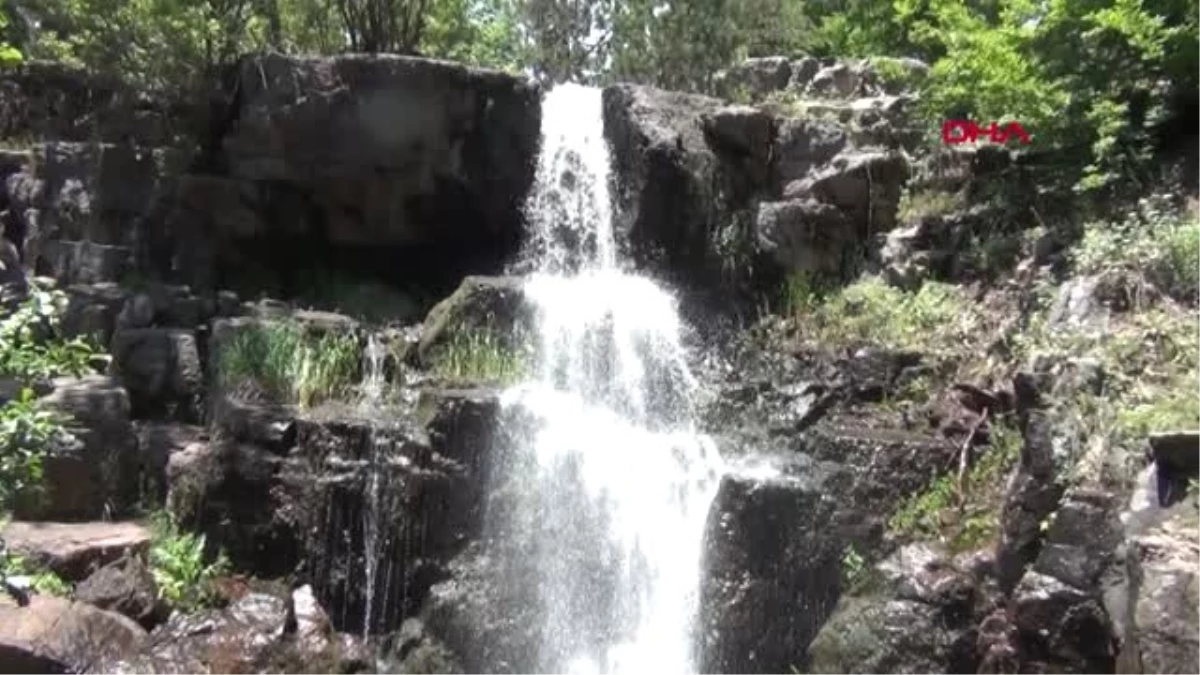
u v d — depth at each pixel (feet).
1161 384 24.62
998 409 28.04
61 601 23.70
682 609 27.66
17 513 28.02
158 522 28.63
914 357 31.09
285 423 29.17
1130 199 33.30
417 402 31.07
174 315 34.30
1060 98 35.19
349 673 26.04
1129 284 28.45
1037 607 22.06
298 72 38.52
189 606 26.37
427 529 28.50
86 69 41.16
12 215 40.06
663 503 29.37
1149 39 33.14
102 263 36.19
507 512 29.27
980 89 37.52
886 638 23.95
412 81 39.19
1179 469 21.29
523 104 41.27
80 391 29.78
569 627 28.55
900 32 60.13
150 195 37.86
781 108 42.91
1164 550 19.79
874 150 38.32
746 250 37.24
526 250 41.39
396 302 39.22
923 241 36.11
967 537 25.17
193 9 38.81
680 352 34.73
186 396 32.27
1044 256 32.48
